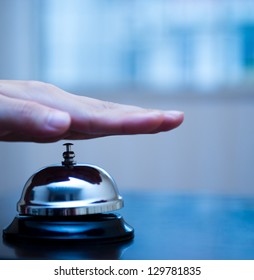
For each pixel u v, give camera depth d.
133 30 1.77
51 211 0.36
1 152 1.81
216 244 0.35
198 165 1.70
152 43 1.76
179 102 1.70
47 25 1.82
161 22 1.75
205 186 1.70
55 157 1.79
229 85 1.67
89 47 1.80
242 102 1.66
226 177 1.68
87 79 1.80
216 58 1.72
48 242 0.35
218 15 1.72
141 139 1.73
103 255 0.32
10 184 1.81
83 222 0.36
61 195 0.36
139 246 0.35
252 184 1.67
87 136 0.44
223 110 1.67
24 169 1.81
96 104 0.44
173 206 0.56
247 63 1.70
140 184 1.74
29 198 0.37
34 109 0.36
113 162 1.75
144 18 1.76
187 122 1.70
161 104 1.71
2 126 0.37
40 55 1.81
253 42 1.70
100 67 1.79
